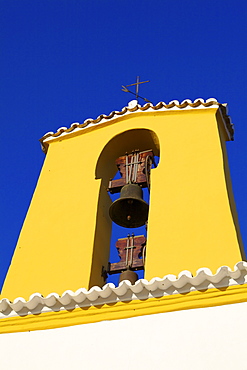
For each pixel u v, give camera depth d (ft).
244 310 23.30
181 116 34.91
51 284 28.27
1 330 26.09
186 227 28.14
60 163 35.58
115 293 25.27
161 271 26.45
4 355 24.90
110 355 23.34
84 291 25.53
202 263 26.20
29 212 33.06
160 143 33.58
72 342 24.49
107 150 35.37
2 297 28.48
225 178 30.14
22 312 26.37
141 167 33.91
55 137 37.58
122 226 33.01
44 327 25.59
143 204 32.12
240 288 23.94
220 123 34.86
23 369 24.03
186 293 24.52
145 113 35.78
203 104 34.94
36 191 34.27
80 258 29.09
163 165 32.14
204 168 30.96
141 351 23.08
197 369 21.83
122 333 24.08
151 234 28.50
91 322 25.03
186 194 29.89
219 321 23.22
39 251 30.40
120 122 36.09
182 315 23.94
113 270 29.35
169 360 22.41
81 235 30.40
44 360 24.13
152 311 24.47
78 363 23.49
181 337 23.11
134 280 28.19
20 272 29.55
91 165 34.30
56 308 25.99
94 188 32.86
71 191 33.27
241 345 22.12
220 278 24.21
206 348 22.43
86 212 31.58
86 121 37.17
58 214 32.17
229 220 27.66
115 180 33.86
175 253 27.09
